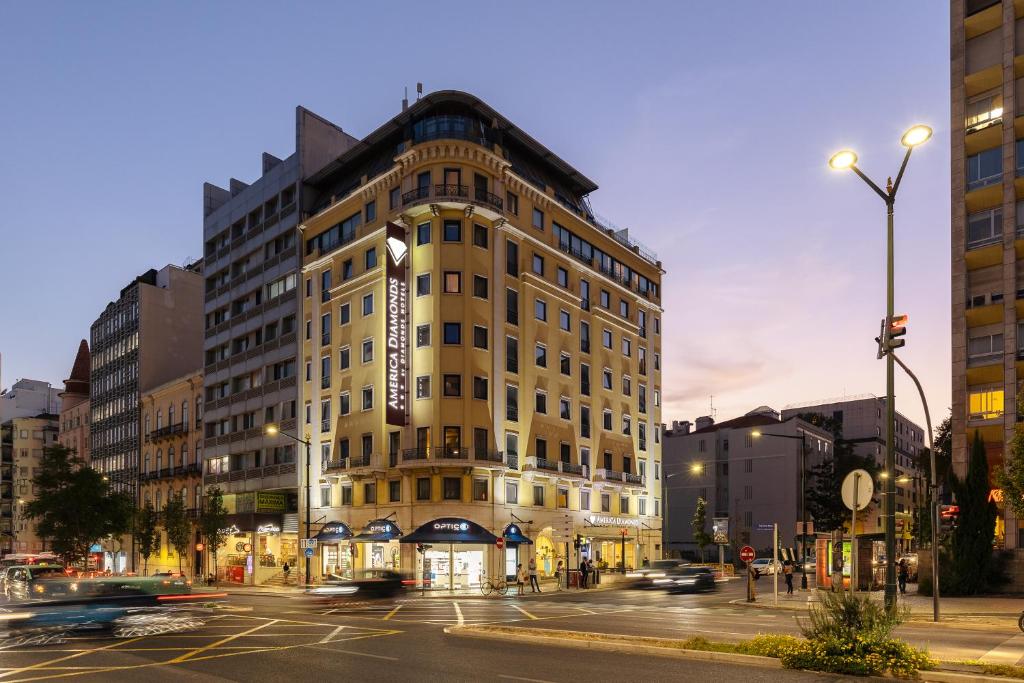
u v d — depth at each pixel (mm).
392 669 13664
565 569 50062
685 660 14328
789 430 87000
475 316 47406
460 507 45219
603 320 60531
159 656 15633
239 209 67500
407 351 47312
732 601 32969
